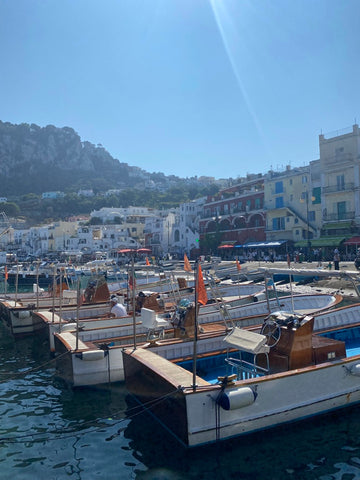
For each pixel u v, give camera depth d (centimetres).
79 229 9319
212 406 779
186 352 1188
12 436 911
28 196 18012
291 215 5725
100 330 1455
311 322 961
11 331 1998
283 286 2833
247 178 7625
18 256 9606
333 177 5097
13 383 1277
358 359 969
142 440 871
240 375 968
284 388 850
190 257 7638
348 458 766
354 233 4722
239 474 722
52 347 1559
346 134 4931
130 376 1041
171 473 734
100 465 777
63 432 924
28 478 741
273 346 973
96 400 1106
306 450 793
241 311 1731
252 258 5453
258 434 823
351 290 2505
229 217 6925
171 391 813
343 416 927
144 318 1191
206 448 776
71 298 2286
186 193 17475
